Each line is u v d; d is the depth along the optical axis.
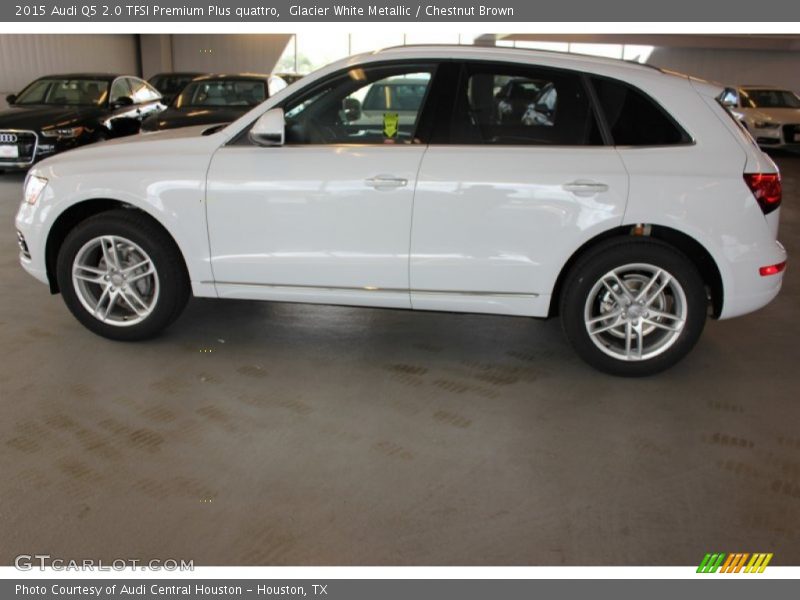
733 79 23.52
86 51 19.75
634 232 3.69
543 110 3.55
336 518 2.54
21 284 5.07
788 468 2.92
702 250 3.58
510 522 2.54
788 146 13.55
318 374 3.71
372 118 3.64
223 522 2.50
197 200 3.69
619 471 2.87
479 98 3.58
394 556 2.36
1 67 16.06
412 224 3.56
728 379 3.75
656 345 3.68
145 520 2.50
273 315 4.54
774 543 2.46
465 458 2.94
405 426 3.19
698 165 3.44
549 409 3.38
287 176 3.61
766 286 3.58
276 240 3.70
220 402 3.37
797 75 23.00
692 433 3.18
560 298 3.72
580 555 2.38
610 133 3.51
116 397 3.39
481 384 3.64
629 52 23.86
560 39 22.66
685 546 2.43
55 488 2.66
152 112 11.66
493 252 3.56
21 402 3.31
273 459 2.90
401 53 3.64
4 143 9.16
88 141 9.73
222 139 3.76
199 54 23.95
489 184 3.47
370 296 3.73
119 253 3.92
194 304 4.70
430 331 4.35
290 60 24.31
